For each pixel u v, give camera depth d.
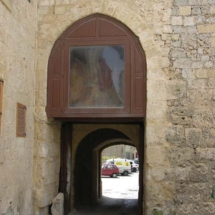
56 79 8.46
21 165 7.61
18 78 7.50
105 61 8.37
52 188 8.91
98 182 14.95
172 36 8.15
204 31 8.08
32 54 8.34
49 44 8.52
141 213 9.17
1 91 6.61
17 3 7.45
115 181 26.61
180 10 8.20
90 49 8.45
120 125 11.46
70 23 8.52
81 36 8.50
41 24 8.61
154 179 7.83
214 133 7.82
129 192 18.34
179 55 8.08
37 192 8.20
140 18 8.28
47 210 8.72
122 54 8.33
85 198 12.82
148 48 8.17
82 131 11.55
